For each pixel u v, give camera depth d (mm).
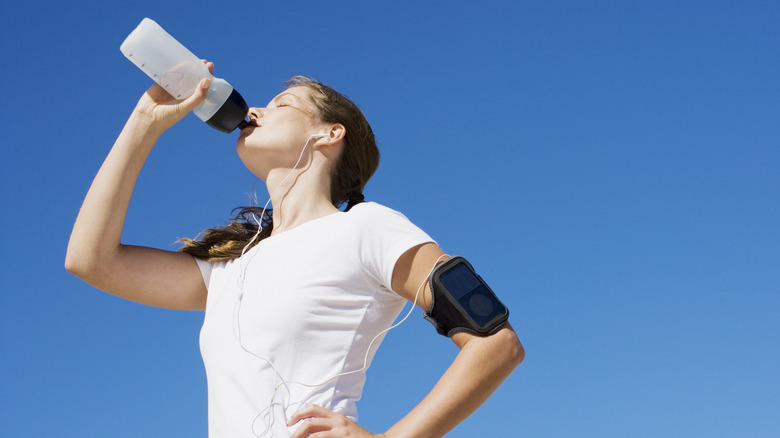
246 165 2438
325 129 2430
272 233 2377
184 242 2488
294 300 1983
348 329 2016
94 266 2301
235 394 1941
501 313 1913
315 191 2348
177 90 2377
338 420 1787
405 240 2012
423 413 1810
